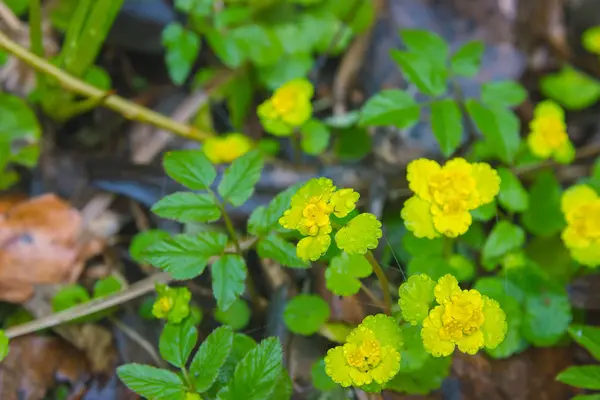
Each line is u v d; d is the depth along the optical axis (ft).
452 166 1.33
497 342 1.25
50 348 1.48
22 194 1.64
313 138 1.61
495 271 1.53
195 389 1.28
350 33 1.80
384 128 1.71
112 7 1.57
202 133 1.67
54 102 1.67
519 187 1.46
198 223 1.57
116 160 1.66
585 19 1.88
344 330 1.42
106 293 1.49
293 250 1.33
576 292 1.53
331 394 1.41
